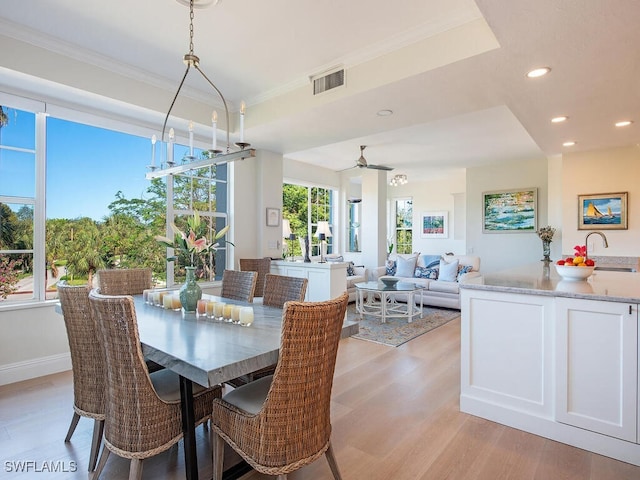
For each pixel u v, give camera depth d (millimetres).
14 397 2869
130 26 2725
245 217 5125
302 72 3441
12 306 3184
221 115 4223
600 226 4871
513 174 7129
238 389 1895
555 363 2305
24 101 3211
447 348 4121
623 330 2104
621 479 1917
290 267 5117
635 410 2062
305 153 6637
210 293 4730
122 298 1599
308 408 1571
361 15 2514
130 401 1644
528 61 2486
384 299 5355
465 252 8305
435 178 9141
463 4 2389
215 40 2875
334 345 1653
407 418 2539
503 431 2393
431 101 3258
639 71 2604
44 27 2764
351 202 9164
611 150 4820
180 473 1948
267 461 1508
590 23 2025
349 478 1894
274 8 2449
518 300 2449
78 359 2018
